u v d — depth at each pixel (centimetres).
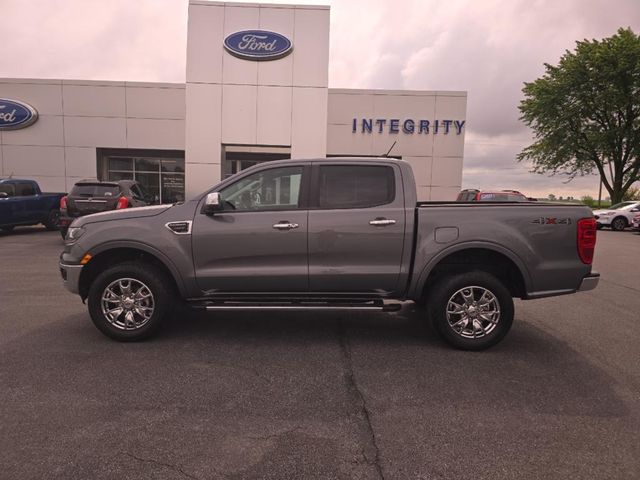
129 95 2177
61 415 328
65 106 2161
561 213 466
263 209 477
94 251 475
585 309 660
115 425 316
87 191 1220
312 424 321
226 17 1486
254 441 298
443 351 475
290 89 1505
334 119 2267
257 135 1513
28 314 592
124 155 2272
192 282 477
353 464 274
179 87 2183
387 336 523
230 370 416
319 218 469
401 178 480
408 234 467
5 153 2159
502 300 465
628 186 3344
